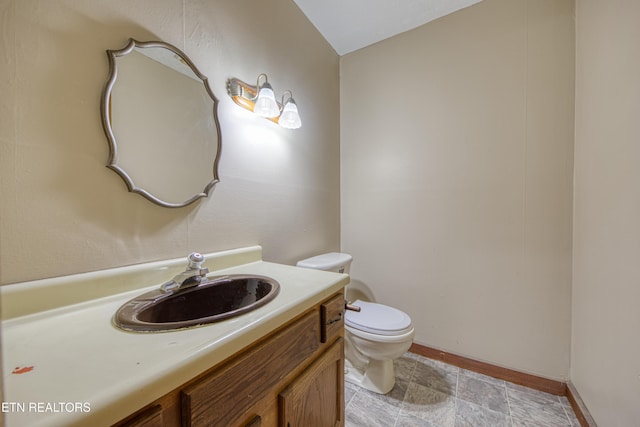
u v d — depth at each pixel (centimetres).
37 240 63
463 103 163
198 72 100
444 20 168
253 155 126
